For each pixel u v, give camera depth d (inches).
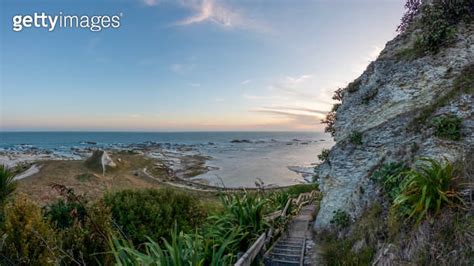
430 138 264.1
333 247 292.5
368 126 367.6
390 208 217.2
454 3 314.5
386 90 354.9
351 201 341.7
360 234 259.0
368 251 227.8
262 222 320.2
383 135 335.9
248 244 292.0
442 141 252.5
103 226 233.5
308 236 395.9
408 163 270.7
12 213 221.8
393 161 293.9
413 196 183.6
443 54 313.3
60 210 320.8
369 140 350.6
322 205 407.2
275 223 386.0
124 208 325.1
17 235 211.2
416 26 363.3
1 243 193.8
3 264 200.4
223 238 275.6
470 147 227.8
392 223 201.3
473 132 241.9
